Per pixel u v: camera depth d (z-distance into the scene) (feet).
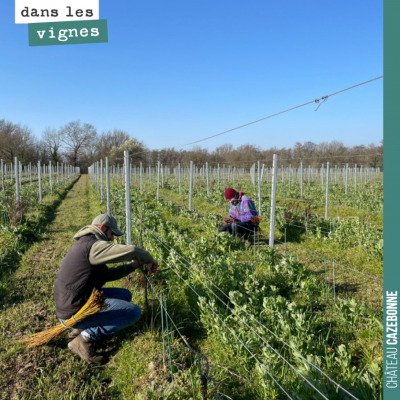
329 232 27.78
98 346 13.01
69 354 12.75
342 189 67.26
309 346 11.65
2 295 17.70
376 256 22.47
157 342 12.96
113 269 14.15
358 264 22.50
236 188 73.77
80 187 106.83
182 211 42.50
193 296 15.88
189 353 11.67
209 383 10.03
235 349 11.91
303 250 26.00
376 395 9.17
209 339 13.35
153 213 36.27
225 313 13.76
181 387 10.21
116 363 12.27
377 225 35.40
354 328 13.62
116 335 13.80
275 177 22.97
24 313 15.75
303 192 63.57
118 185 97.81
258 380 10.59
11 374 11.60
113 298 13.35
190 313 15.58
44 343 12.98
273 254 21.72
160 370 11.41
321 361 11.37
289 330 12.09
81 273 11.98
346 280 19.70
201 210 48.37
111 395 10.86
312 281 17.42
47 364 12.00
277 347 12.21
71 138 282.15
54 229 35.37
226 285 16.69
